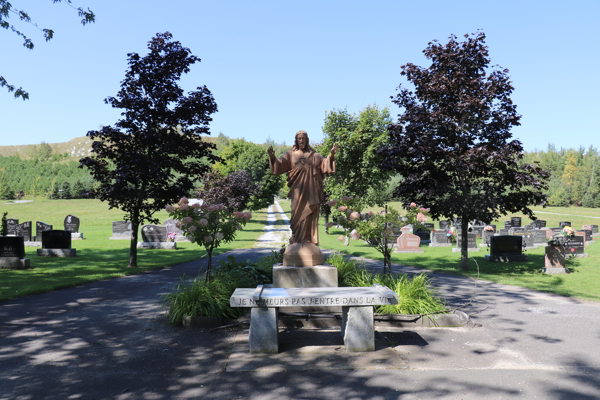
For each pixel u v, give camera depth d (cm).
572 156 13325
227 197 4144
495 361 614
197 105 1680
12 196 9212
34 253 2250
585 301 1066
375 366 591
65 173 12319
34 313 920
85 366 598
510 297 1118
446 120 1520
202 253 2358
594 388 516
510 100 1539
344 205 1090
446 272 1631
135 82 1681
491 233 2764
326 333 766
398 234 2627
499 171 1600
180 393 506
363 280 968
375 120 3434
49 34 1437
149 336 748
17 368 589
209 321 804
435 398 488
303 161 845
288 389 516
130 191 1656
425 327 806
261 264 1259
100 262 1878
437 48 1608
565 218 5772
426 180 1578
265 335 652
